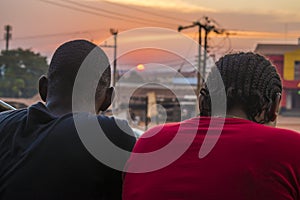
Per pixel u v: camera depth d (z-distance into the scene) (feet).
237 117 4.26
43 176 4.35
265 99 4.25
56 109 4.82
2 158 4.57
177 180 3.97
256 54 4.45
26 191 4.35
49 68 5.02
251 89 4.22
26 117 4.78
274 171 3.77
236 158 3.84
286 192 3.75
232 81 4.27
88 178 4.37
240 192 3.76
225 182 3.79
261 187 3.75
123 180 4.43
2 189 4.44
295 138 3.95
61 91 4.86
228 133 4.02
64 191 4.33
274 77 4.32
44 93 5.06
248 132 3.98
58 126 4.55
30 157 4.44
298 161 3.83
